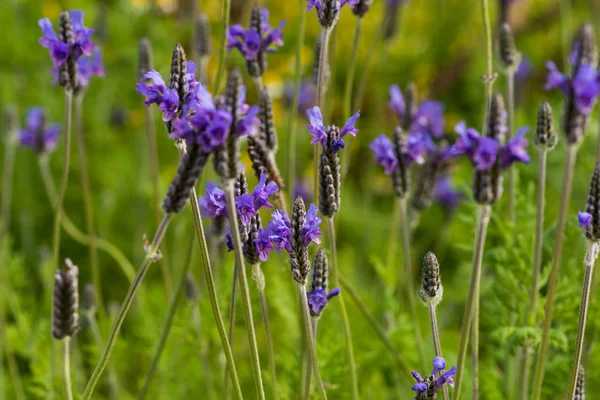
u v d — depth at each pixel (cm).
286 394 77
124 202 111
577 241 83
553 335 72
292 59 129
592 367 78
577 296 75
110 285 105
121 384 86
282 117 122
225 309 79
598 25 129
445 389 65
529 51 142
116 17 121
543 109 68
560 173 99
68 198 112
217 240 77
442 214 111
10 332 82
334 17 67
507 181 81
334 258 67
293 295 80
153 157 80
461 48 141
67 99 71
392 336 79
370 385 80
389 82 135
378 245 110
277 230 63
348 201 115
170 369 80
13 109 90
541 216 70
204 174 82
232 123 58
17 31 120
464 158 104
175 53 61
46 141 88
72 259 107
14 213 113
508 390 77
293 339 80
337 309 81
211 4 128
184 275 72
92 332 81
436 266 64
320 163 66
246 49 71
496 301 77
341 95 135
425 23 144
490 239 79
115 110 114
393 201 124
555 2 146
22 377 90
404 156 74
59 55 69
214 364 84
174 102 61
